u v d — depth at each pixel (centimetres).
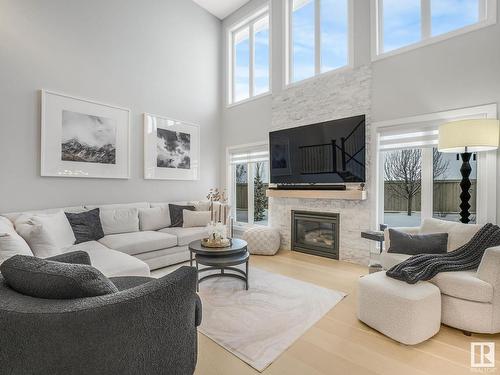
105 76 396
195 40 525
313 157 414
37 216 280
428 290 194
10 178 314
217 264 261
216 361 170
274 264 373
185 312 123
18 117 319
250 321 216
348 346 184
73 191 364
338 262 383
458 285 199
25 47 324
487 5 283
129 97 424
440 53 311
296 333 200
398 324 187
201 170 534
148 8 450
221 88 573
